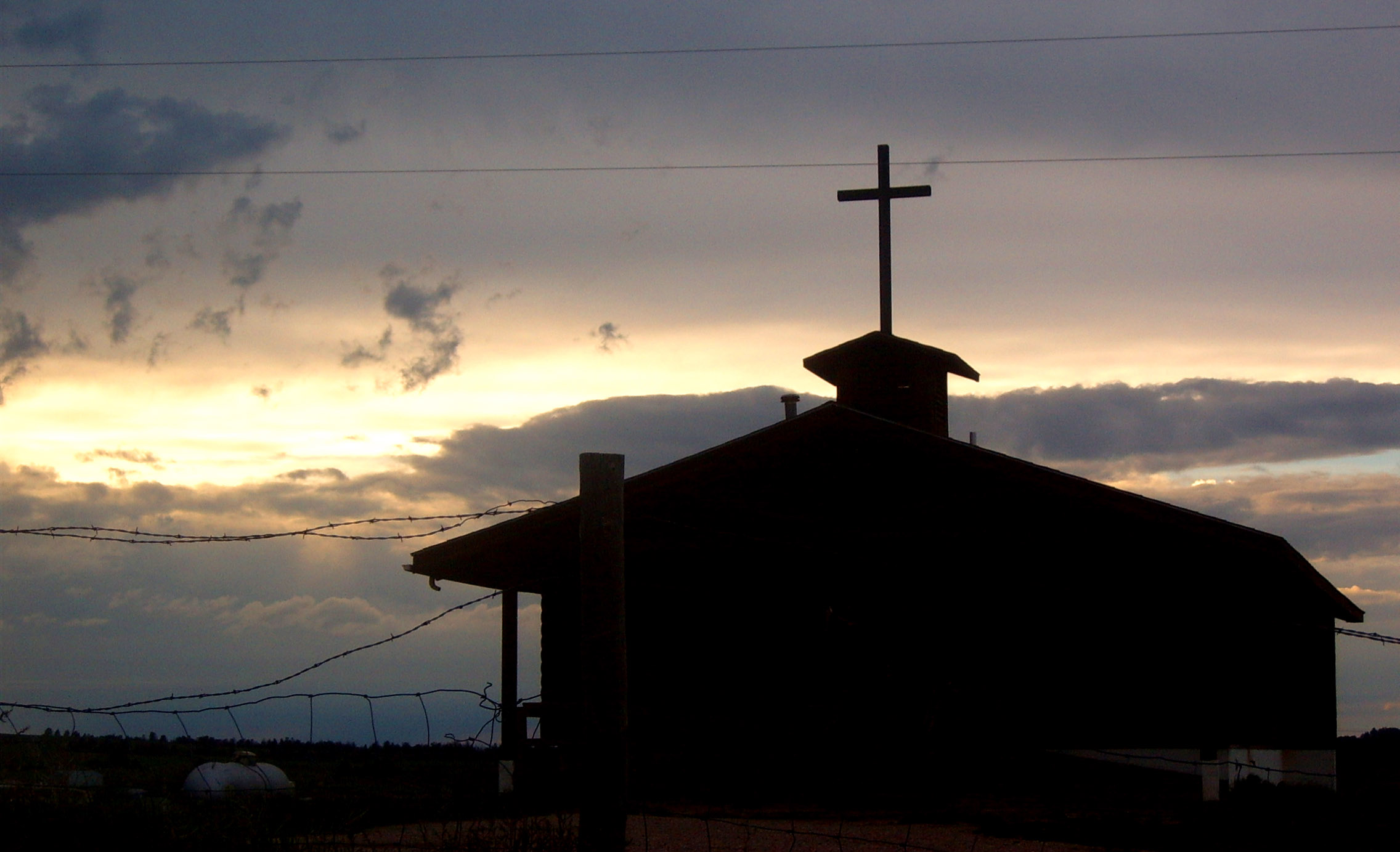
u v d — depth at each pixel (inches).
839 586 668.1
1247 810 501.0
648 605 697.0
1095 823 457.1
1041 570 641.6
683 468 689.0
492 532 681.0
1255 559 617.6
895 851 393.1
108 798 343.3
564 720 679.1
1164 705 616.4
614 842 278.7
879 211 896.3
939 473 665.6
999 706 634.2
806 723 650.2
